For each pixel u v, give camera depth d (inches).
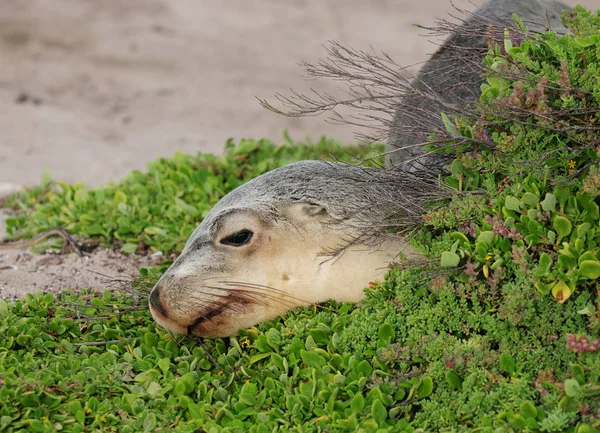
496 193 531.2
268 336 536.4
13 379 500.4
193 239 576.4
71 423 482.9
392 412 488.4
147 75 1275.8
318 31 1435.8
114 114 1155.3
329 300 559.2
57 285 667.4
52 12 1413.6
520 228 515.5
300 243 553.9
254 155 870.4
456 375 494.9
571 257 498.0
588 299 500.4
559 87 525.7
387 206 554.9
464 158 533.6
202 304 552.4
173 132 1102.4
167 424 490.3
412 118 589.6
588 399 465.4
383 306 534.9
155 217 756.6
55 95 1200.8
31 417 481.7
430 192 546.6
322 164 589.6
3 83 1221.1
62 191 874.1
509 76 527.8
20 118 1119.0
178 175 810.8
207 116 1159.0
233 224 557.3
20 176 940.0
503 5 716.0
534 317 502.0
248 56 1346.0
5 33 1343.5
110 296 613.6
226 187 800.9
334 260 550.0
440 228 546.6
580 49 531.5
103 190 792.9
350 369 512.7
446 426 481.4
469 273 514.6
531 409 466.9
